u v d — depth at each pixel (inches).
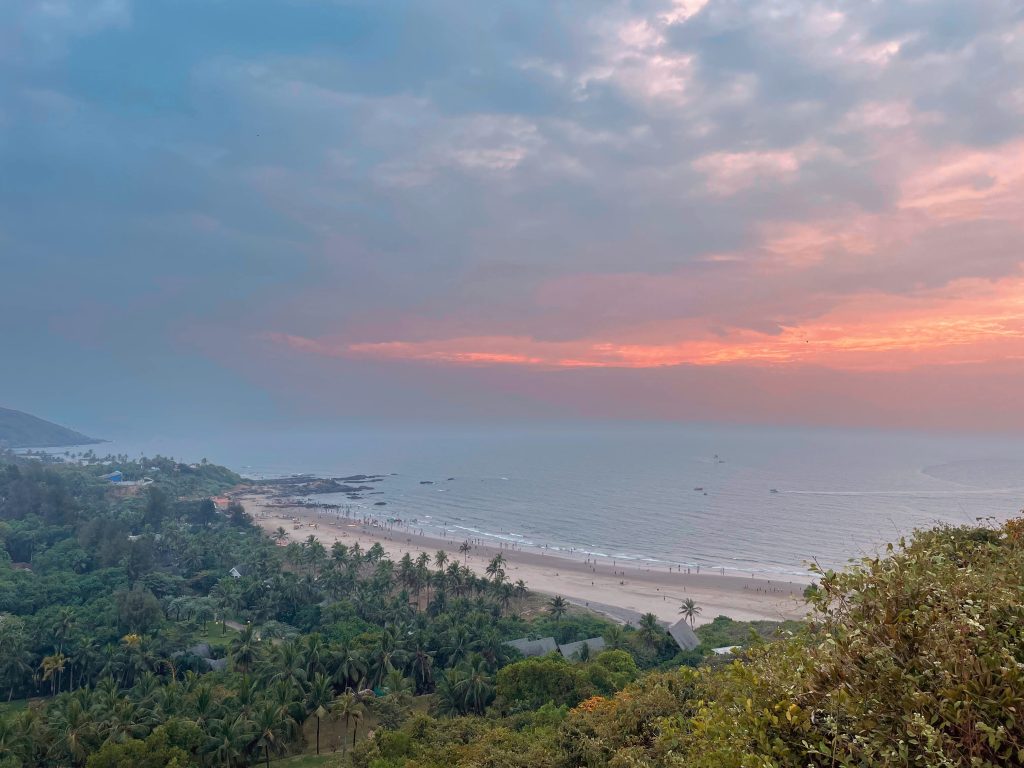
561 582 5157.5
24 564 4975.4
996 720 275.6
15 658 2758.4
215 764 1851.6
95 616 3385.8
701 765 352.8
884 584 346.6
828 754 294.8
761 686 351.3
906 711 291.1
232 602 3951.8
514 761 1154.7
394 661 2618.1
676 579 5172.2
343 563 5002.5
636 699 1093.8
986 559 416.2
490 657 2748.5
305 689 2279.8
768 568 5462.6
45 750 1903.3
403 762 1514.5
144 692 2329.0
